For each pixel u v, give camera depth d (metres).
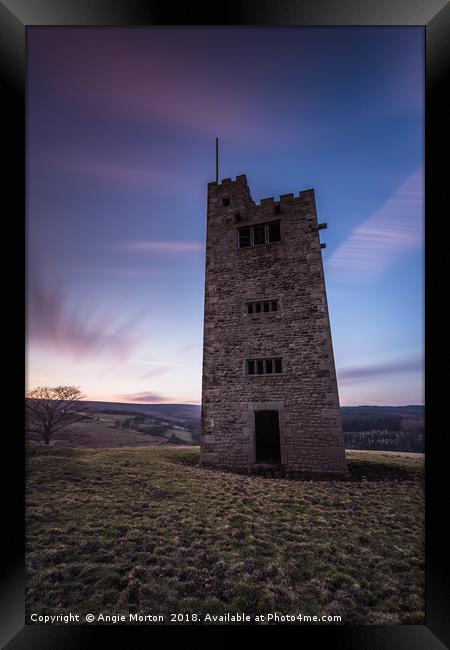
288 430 11.59
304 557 5.82
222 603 4.57
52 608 4.36
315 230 12.85
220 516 7.49
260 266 13.34
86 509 7.68
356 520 7.33
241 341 12.88
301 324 12.23
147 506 7.98
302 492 9.13
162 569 5.36
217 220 14.52
